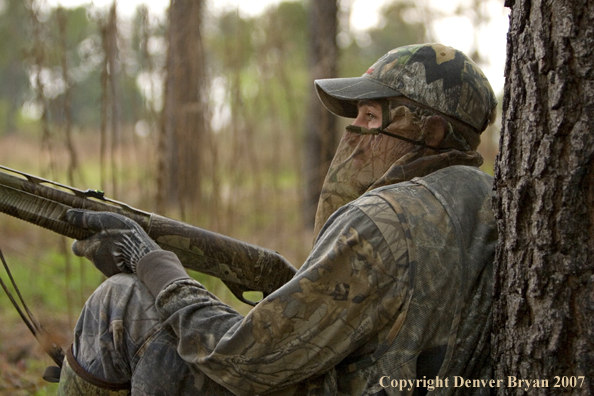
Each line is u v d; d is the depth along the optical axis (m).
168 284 1.52
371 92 1.59
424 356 1.40
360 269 1.38
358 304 1.38
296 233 5.73
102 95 3.41
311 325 1.38
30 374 2.84
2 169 1.68
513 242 1.46
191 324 1.47
